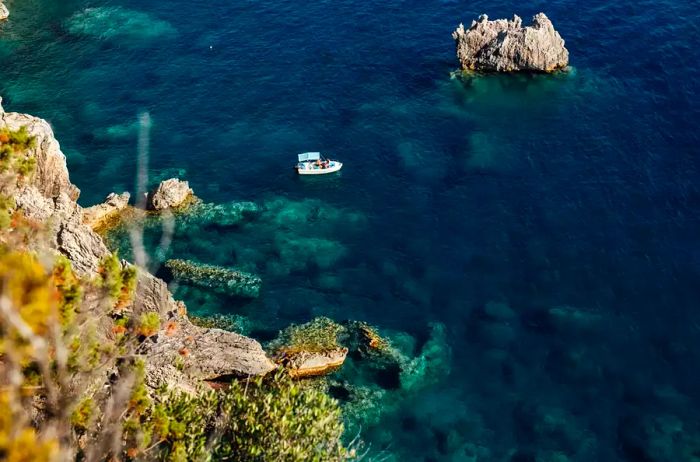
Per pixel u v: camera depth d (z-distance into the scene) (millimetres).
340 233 75562
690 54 95500
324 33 107500
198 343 58188
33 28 112375
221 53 104875
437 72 98125
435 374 61375
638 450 55312
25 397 27453
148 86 99062
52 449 22719
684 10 104250
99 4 118438
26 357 26953
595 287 67812
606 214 74750
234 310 66750
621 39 99938
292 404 40031
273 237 75188
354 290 69125
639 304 66000
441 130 88312
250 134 89938
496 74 96625
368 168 83688
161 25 111812
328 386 59844
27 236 31828
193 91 97750
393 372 61094
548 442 56188
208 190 81562
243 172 84250
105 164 85438
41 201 53781
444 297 68062
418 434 56812
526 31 94125
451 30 105938
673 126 84875
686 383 59750
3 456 22141
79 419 29328
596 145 83438
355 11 111875
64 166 66875
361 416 57844
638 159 80938
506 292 68062
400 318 66188
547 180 79562
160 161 86062
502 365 61906
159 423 34844
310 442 38625
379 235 75125
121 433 30062
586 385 60031
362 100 94312
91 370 30547
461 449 55844
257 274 70750
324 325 64188
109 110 94812
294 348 61281
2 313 23438
